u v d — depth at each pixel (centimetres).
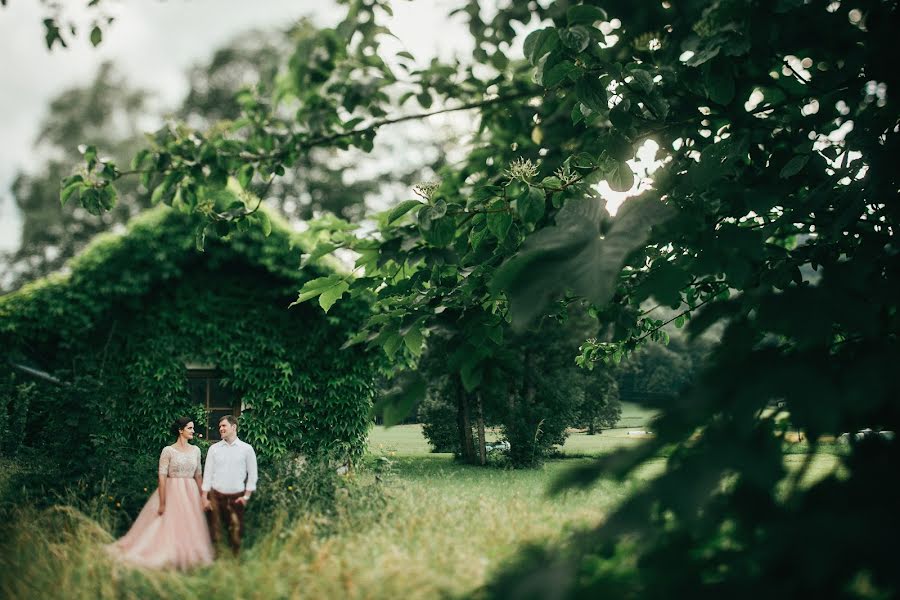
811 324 143
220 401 1279
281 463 990
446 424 1981
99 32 457
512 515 603
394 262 389
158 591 504
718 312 161
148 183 377
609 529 144
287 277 1258
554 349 1725
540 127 470
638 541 142
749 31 301
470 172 587
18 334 1186
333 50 336
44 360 1258
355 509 796
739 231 187
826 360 141
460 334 287
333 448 1238
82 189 368
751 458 135
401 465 1833
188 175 372
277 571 487
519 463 1752
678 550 141
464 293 327
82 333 1218
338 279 377
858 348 141
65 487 877
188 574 615
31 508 754
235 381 1258
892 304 146
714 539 141
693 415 144
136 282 1215
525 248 143
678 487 139
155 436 1221
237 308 1271
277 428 1247
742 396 140
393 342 334
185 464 713
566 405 1784
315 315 1284
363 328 339
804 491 137
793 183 296
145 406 1227
